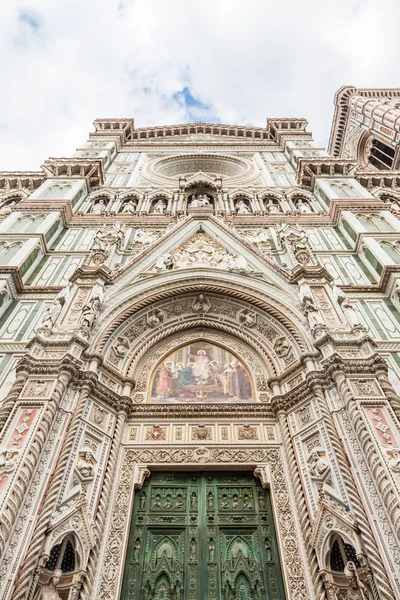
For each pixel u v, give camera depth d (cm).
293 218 1942
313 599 745
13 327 1250
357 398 911
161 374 1238
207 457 1000
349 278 1513
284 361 1205
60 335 1101
